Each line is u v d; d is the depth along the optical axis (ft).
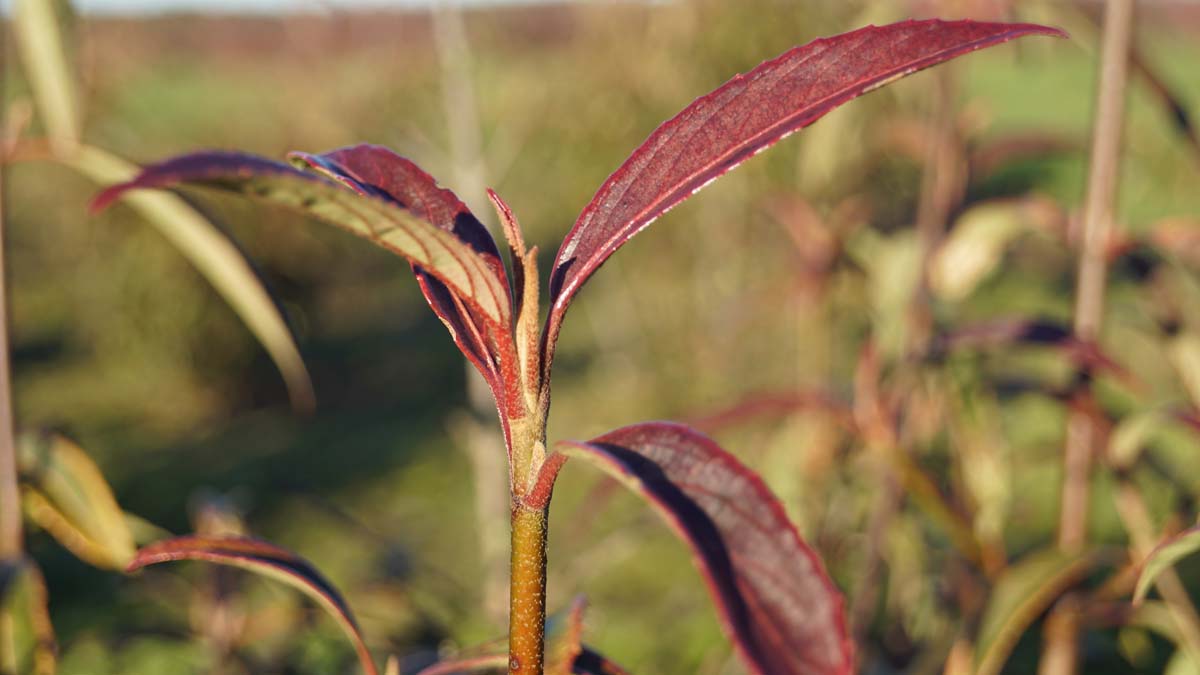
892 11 2.83
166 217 1.85
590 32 6.79
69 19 1.87
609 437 1.03
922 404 2.99
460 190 4.72
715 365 7.19
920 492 2.28
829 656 0.93
